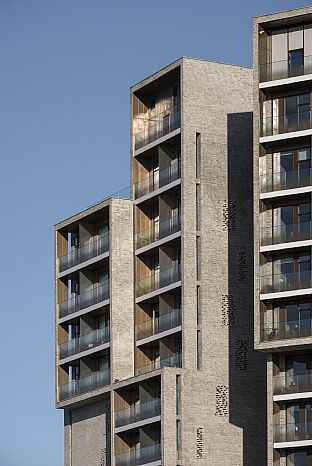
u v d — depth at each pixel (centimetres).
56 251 15825
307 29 13662
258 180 13575
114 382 14838
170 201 14762
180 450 14100
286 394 13325
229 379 14388
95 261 15275
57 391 15588
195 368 14275
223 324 14438
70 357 15512
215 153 14650
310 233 13375
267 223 13550
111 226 15075
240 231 14638
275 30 13762
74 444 15450
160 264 14675
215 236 14538
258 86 13675
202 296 14412
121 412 14762
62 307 15700
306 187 13425
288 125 13600
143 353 14888
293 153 13625
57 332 15700
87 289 15475
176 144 14800
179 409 14162
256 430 14375
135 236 15075
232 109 14762
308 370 13362
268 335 13362
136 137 15150
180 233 14462
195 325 14338
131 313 14988
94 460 15112
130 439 14762
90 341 15300
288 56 13675
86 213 15450
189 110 14600
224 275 14512
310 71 13588
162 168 14800
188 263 14400
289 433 13275
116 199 15138
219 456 14225
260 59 13725
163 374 14150
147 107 15238
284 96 13688
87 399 15188
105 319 15325
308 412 13300
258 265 13450
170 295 14625
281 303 13438
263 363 14525
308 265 13400
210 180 14600
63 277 15762
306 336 13225
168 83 14975
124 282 15025
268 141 13600
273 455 13288
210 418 14250
